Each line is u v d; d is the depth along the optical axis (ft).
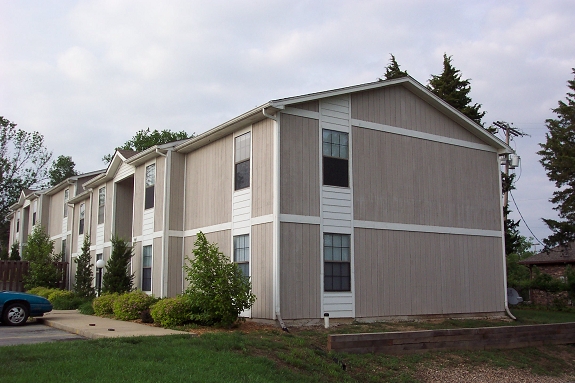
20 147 178.19
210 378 27.55
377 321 54.34
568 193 102.83
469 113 103.45
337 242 53.06
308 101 52.49
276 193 49.67
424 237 59.41
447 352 44.50
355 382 34.32
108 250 83.46
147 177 72.13
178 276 65.57
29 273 96.22
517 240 101.14
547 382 42.22
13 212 160.35
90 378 25.75
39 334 43.42
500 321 60.95
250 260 52.65
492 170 67.21
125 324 48.80
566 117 104.32
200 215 63.46
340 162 54.39
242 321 49.60
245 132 56.03
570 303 92.38
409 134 60.18
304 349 37.65
